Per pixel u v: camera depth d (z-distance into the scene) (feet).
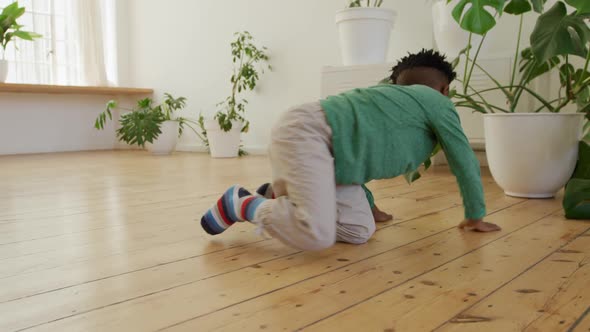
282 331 2.36
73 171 9.44
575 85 5.98
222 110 14.03
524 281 3.03
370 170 3.68
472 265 3.37
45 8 14.35
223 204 4.00
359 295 2.82
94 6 15.02
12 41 13.78
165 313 2.60
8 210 5.49
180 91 14.97
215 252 3.76
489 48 8.50
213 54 14.05
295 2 12.14
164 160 11.80
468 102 7.07
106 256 3.67
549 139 5.69
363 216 3.94
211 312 2.60
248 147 13.38
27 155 13.51
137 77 15.96
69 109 15.12
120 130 13.52
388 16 8.95
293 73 12.37
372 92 3.77
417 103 3.75
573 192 4.83
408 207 5.53
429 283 3.01
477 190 4.09
